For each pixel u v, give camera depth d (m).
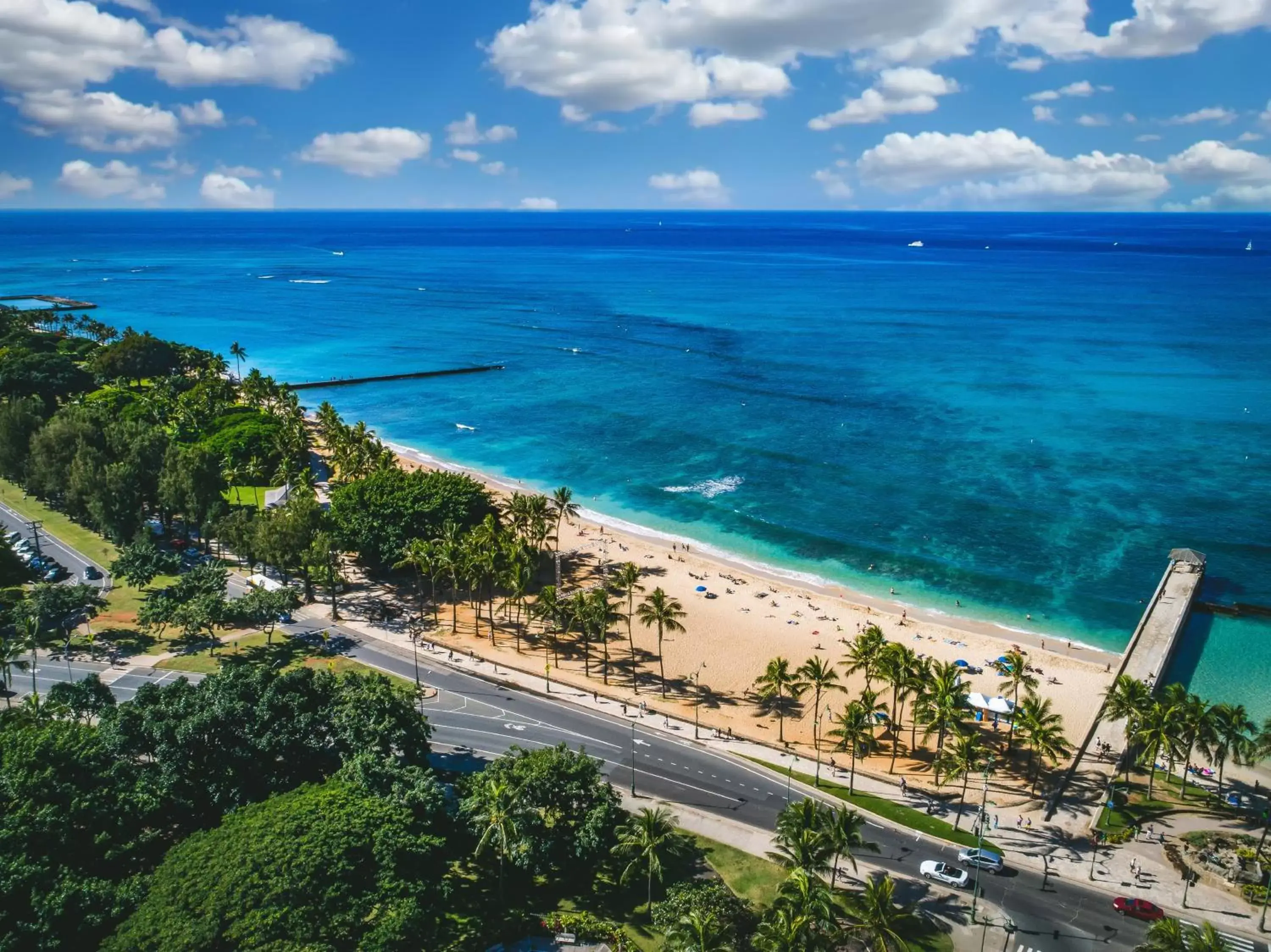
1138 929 76.44
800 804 80.00
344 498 154.25
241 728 84.19
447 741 103.69
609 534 174.25
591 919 75.50
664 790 95.62
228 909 63.78
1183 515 180.00
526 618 138.12
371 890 69.00
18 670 115.06
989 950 73.81
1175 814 92.75
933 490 196.00
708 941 62.84
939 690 97.38
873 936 69.94
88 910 66.19
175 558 138.62
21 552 148.88
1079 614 142.00
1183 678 123.75
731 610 141.62
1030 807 94.44
